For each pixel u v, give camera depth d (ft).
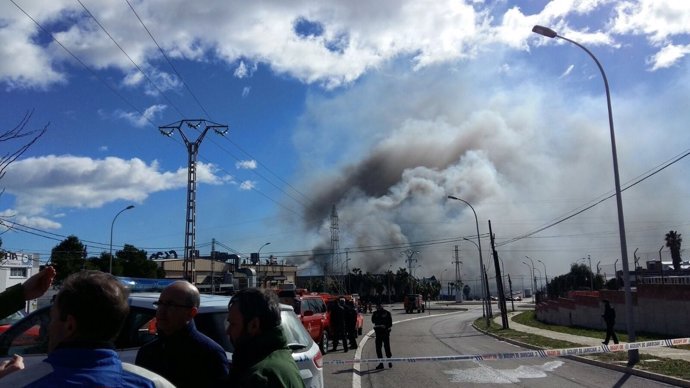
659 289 92.27
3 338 20.43
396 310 288.10
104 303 7.44
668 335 88.17
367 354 67.92
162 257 258.16
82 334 7.39
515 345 86.07
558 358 61.11
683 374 44.93
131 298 19.88
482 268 177.78
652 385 42.86
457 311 279.69
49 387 6.63
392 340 95.66
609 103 63.26
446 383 42.88
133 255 211.00
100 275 7.78
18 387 6.72
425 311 277.23
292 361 10.26
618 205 59.88
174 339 12.53
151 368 12.33
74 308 7.34
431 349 76.79
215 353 12.55
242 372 10.09
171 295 12.59
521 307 330.13
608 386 42.22
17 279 159.33
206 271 264.93
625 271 57.77
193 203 122.93
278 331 10.63
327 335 70.79
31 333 20.11
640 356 58.90
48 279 9.15
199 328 17.92
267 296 10.76
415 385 41.96
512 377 46.16
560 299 149.89
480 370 50.34
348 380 44.50
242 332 10.55
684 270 198.39
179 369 12.19
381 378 45.47
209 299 20.12
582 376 47.24
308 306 66.23
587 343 81.05
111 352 7.37
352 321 73.41
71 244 197.26
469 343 89.61
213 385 12.17
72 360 7.01
